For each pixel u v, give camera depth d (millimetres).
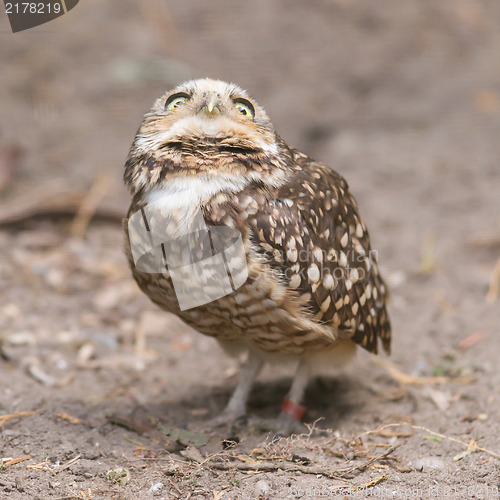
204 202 6637
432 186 13203
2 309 10039
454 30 17734
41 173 13562
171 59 16516
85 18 17641
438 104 15539
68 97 15672
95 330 9930
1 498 6184
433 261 11305
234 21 17766
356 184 13406
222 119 6738
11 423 7414
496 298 10430
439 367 8914
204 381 8906
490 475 6582
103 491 6332
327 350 7547
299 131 14953
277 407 8258
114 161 14008
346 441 7254
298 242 6828
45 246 11688
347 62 16734
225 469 6707
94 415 7824
